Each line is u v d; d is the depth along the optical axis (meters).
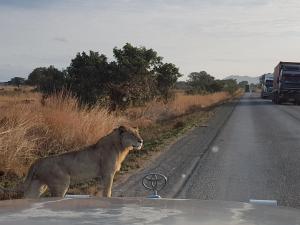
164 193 8.27
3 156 9.40
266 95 67.00
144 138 16.80
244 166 11.12
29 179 6.82
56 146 11.98
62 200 2.20
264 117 28.62
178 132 18.98
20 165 9.66
